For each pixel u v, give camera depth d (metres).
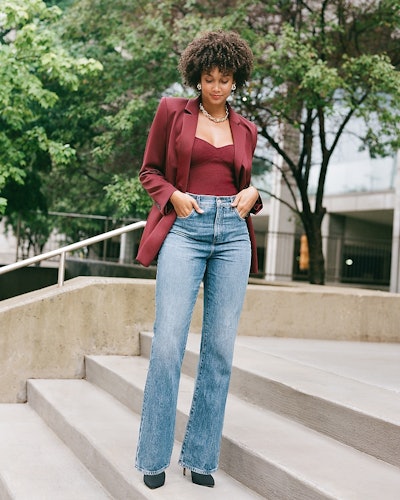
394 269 16.08
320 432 3.13
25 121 10.59
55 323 5.08
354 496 2.28
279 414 3.46
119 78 11.48
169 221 2.69
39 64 9.60
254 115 10.46
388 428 2.72
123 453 3.16
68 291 5.12
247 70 2.78
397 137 10.40
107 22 11.38
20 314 4.97
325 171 11.17
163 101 2.79
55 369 5.07
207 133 2.72
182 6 10.89
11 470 3.31
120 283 5.29
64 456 3.60
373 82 9.22
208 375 2.74
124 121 10.48
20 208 12.76
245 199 2.71
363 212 20.09
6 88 9.12
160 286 2.66
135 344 5.32
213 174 2.71
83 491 3.09
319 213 11.31
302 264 20.12
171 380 2.65
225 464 2.98
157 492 2.63
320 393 3.22
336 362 4.55
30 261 5.08
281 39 9.23
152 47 10.52
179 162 2.69
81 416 3.86
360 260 17.53
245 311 5.74
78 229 17.27
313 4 10.95
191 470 2.75
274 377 3.59
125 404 4.19
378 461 2.74
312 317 5.92
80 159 13.17
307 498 2.42
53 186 16.08
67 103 12.05
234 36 2.72
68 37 11.81
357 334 6.06
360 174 19.67
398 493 2.34
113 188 10.38
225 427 3.16
